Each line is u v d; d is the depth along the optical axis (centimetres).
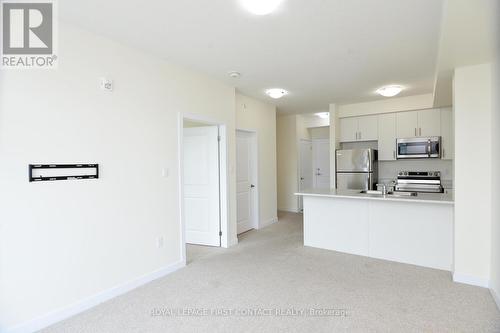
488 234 282
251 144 545
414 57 326
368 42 285
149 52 308
